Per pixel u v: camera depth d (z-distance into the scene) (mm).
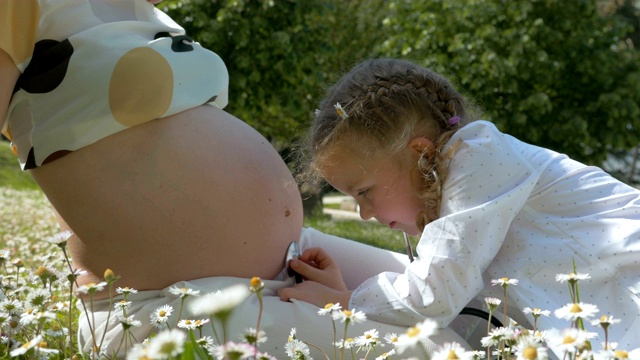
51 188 2180
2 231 5703
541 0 13484
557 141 13672
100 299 2191
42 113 2170
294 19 11375
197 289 2072
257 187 2252
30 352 1588
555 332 1980
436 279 2059
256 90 11414
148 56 2176
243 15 11391
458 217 2080
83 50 2176
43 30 2205
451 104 2354
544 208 2227
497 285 2191
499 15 13320
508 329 1704
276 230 2299
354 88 2352
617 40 14031
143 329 2084
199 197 2139
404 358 2031
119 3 2357
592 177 2271
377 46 14523
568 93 13805
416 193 2299
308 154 2486
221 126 2287
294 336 2068
